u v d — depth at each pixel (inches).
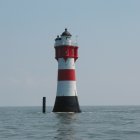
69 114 4215.1
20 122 3385.8
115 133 2285.9
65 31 4271.7
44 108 5088.6
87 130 2461.9
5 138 2012.8
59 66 4298.7
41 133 2267.5
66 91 4286.4
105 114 5344.5
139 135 2174.0
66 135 2143.2
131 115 5007.4
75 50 4323.3
